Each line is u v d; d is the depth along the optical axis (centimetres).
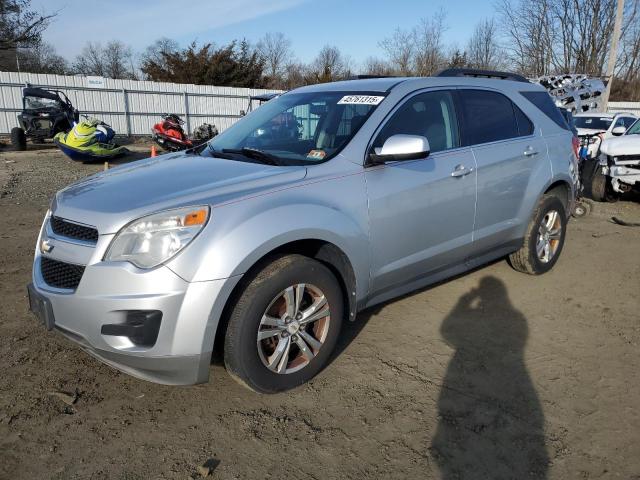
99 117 2177
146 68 3472
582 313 416
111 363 262
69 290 262
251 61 3541
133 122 2262
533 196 449
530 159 441
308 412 281
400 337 367
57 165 1293
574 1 3047
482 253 422
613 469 241
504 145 420
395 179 332
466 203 383
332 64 4150
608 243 630
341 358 338
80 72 4812
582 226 729
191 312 246
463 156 382
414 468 241
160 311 244
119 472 235
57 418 271
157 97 2294
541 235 482
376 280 333
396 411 283
